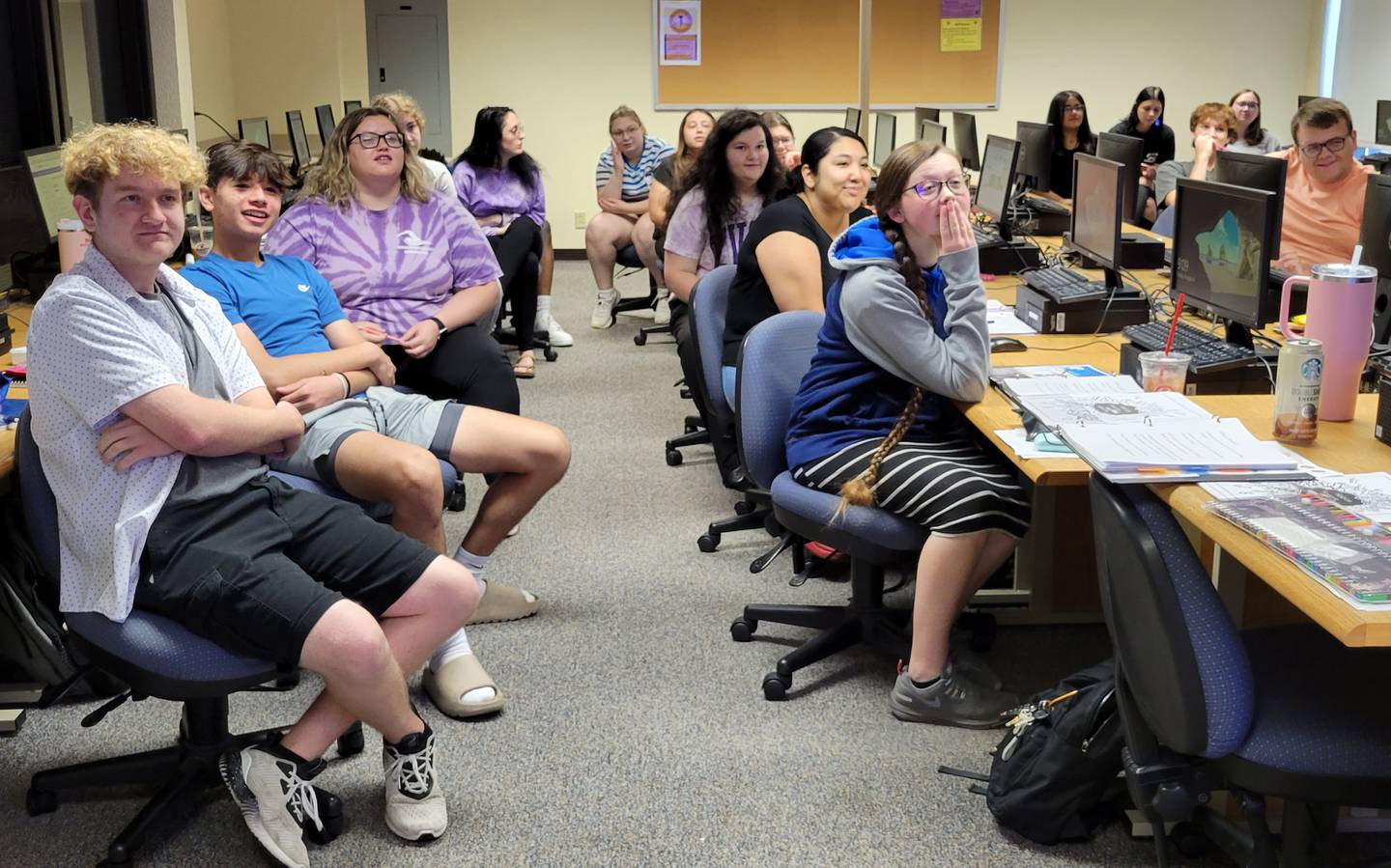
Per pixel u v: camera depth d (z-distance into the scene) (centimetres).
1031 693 280
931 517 255
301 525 229
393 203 362
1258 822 178
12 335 336
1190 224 313
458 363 362
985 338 263
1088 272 432
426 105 927
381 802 240
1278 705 178
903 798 240
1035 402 239
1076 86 953
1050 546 311
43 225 390
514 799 241
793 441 279
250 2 877
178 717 273
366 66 912
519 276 587
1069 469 218
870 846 225
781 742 261
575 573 354
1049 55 948
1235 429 214
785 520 279
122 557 206
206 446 214
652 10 925
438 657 276
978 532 253
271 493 229
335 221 357
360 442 273
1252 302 283
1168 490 190
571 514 403
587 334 686
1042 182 597
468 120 934
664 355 632
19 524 236
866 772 249
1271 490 190
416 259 361
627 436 491
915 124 849
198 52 816
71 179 211
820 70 940
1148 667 174
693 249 437
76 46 572
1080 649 303
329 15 886
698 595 339
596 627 319
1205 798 181
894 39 935
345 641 208
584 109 939
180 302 229
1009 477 264
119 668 209
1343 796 169
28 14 498
